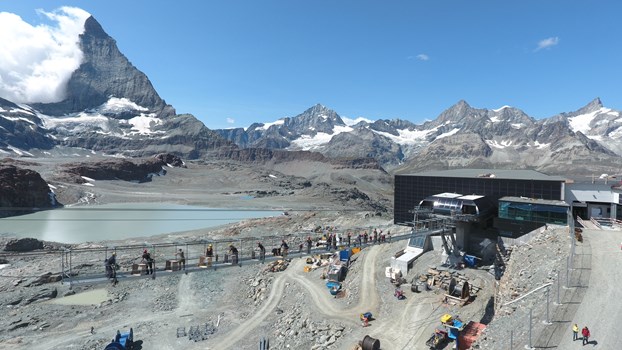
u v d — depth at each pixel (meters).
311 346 54.91
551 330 31.28
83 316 71.75
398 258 76.62
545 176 82.06
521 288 42.91
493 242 72.19
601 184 70.38
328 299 69.00
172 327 67.31
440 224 70.50
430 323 54.69
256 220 170.25
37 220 199.00
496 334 35.69
